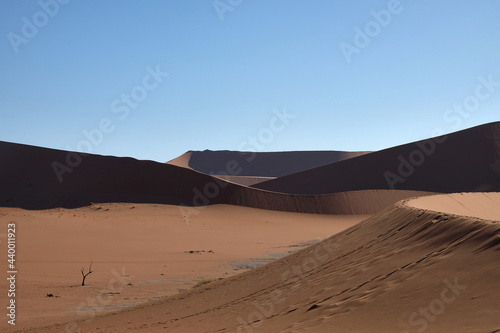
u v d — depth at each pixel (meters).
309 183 154.25
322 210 112.44
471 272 7.55
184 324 13.41
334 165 159.38
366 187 143.75
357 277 10.66
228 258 53.31
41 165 128.00
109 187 119.19
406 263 9.80
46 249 56.88
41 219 85.00
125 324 17.14
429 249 9.95
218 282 22.94
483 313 6.11
